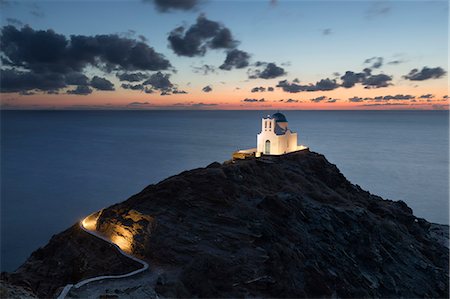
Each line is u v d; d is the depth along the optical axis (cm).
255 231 4391
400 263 5081
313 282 4034
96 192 13788
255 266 3975
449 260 5831
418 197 12719
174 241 4281
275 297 3766
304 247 4456
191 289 3634
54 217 11119
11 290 2745
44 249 5138
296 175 6378
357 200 6744
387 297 4416
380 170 17150
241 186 5309
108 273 4062
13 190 14062
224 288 3716
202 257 3956
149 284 3634
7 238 9569
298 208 5041
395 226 5903
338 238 4862
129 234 4594
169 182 5209
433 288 4822
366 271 4634
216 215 4638
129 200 5256
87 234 4894
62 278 4366
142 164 19062
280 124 7794
